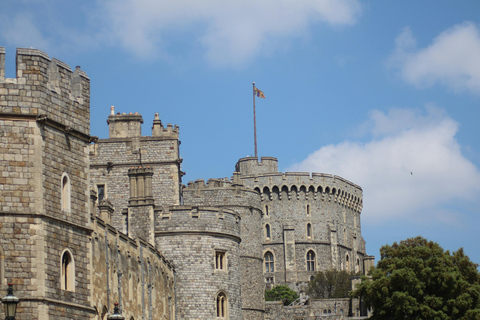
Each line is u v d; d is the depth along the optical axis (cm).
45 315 4056
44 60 4278
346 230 16925
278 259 16000
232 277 7244
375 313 8256
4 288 4003
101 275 4944
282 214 16150
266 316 12238
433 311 7894
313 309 13100
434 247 8525
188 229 7100
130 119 8262
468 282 8238
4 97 4147
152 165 8019
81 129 4512
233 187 10094
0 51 4172
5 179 4094
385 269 8462
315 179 16350
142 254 6016
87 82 4625
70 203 4359
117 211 7900
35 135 4166
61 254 4241
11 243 4053
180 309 7012
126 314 5500
